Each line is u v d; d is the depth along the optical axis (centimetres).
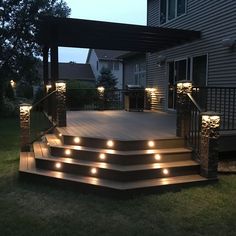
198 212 411
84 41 1039
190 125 577
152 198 455
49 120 920
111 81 2970
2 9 1733
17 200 451
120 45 1114
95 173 510
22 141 682
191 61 1002
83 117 970
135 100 1220
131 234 353
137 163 528
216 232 361
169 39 991
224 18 835
